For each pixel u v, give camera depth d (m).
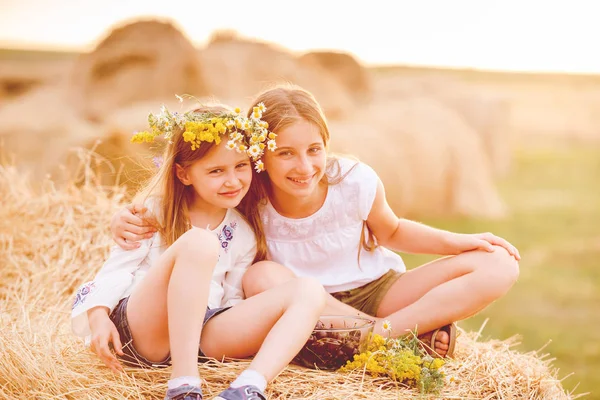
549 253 8.02
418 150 8.98
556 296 6.52
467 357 2.71
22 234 3.56
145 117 6.70
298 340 2.27
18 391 2.29
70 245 3.57
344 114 9.21
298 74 9.13
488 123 12.35
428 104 9.98
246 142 2.63
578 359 4.86
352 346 2.51
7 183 3.89
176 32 8.68
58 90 8.52
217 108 2.70
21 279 3.40
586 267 7.50
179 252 2.24
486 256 2.75
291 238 2.92
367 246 3.01
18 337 2.53
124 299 2.47
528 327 5.61
